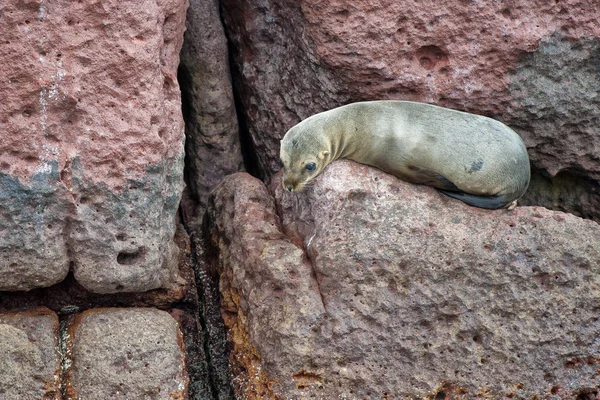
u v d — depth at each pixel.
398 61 13.26
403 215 12.27
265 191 13.73
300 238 12.88
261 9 14.02
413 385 11.90
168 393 11.82
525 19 13.16
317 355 11.80
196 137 15.21
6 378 11.19
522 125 13.77
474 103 13.49
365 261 12.02
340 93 13.61
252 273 12.49
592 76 13.52
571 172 14.34
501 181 12.39
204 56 14.79
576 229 12.41
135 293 12.84
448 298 12.02
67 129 11.68
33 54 11.38
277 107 14.36
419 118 12.52
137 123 11.86
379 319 11.94
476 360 12.00
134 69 11.82
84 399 11.48
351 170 12.55
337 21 13.04
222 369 12.88
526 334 12.08
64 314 12.55
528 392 12.00
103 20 11.64
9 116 11.39
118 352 11.77
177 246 13.59
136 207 11.98
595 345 12.17
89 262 11.98
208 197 14.57
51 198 11.59
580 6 13.15
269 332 12.00
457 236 12.19
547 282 12.24
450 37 13.18
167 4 12.41
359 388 11.83
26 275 11.79
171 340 12.11
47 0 11.41
